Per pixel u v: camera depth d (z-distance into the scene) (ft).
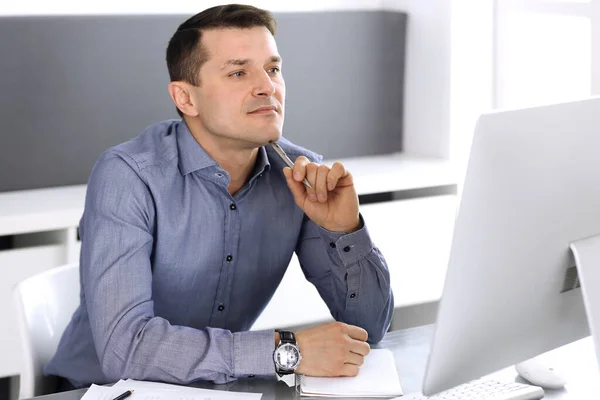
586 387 6.07
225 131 7.13
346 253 7.21
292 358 6.21
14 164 13.87
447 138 16.10
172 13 15.01
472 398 5.79
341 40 16.08
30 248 12.42
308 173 6.88
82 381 7.28
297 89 15.83
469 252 4.82
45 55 13.84
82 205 12.87
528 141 4.88
